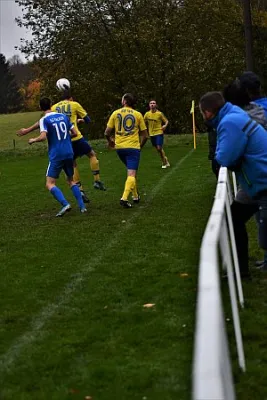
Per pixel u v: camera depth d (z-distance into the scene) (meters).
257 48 37.56
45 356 4.73
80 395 4.05
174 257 7.64
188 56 36.19
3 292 6.50
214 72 36.16
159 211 10.96
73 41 36.44
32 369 4.50
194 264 7.25
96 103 37.41
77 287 6.56
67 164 10.96
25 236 9.45
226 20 37.53
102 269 7.25
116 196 13.15
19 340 5.09
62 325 5.41
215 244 2.82
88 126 38.03
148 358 4.59
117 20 37.00
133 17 37.03
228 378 2.60
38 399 4.02
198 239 8.58
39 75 37.66
